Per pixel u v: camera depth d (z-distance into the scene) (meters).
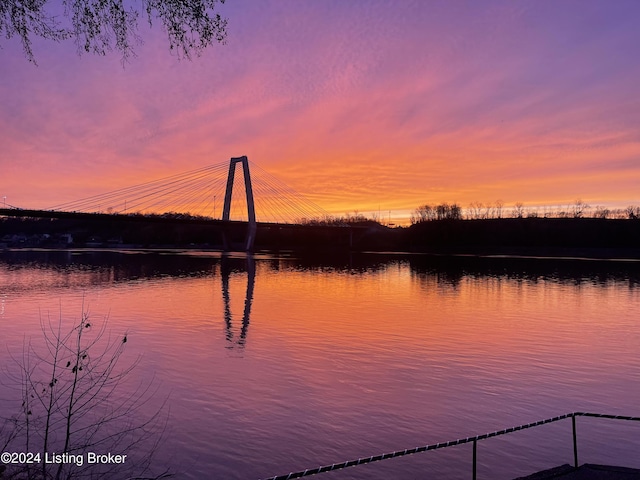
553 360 23.61
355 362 23.09
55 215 101.94
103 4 5.52
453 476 12.09
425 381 20.02
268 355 24.45
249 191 158.75
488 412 16.50
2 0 5.14
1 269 86.88
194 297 49.47
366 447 13.81
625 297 50.84
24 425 14.10
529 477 7.75
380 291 56.34
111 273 79.38
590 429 14.85
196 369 21.66
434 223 185.00
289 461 12.91
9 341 27.31
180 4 5.77
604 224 158.00
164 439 14.05
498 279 72.06
